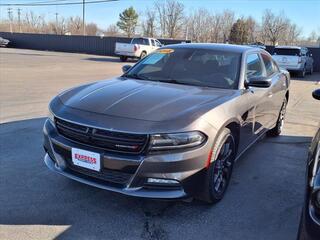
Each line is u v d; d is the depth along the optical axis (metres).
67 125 3.40
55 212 3.48
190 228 3.34
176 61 4.68
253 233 3.32
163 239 3.15
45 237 3.09
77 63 22.83
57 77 14.43
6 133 5.86
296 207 3.85
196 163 3.23
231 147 3.93
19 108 7.85
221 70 4.45
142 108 3.37
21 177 4.18
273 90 5.39
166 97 3.66
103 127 3.16
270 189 4.26
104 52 36.84
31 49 40.22
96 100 3.57
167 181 3.17
